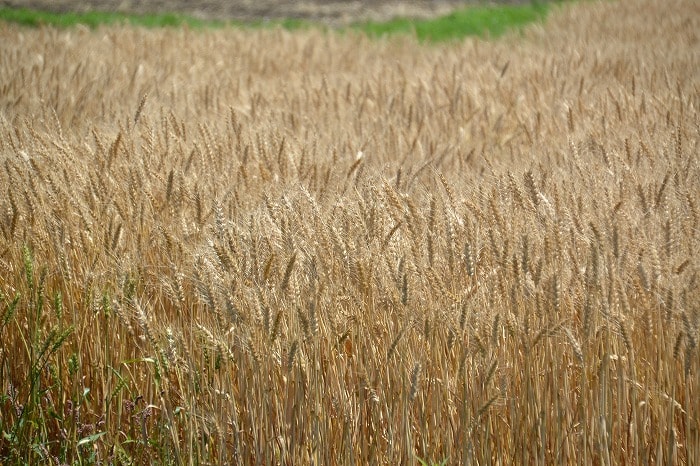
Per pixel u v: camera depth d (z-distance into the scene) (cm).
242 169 969
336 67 2323
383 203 815
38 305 763
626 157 1016
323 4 4097
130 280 767
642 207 807
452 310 700
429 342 710
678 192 827
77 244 852
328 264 729
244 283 708
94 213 876
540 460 681
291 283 720
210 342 701
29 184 894
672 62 2011
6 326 815
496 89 1728
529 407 688
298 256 755
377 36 3322
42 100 1357
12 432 734
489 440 674
